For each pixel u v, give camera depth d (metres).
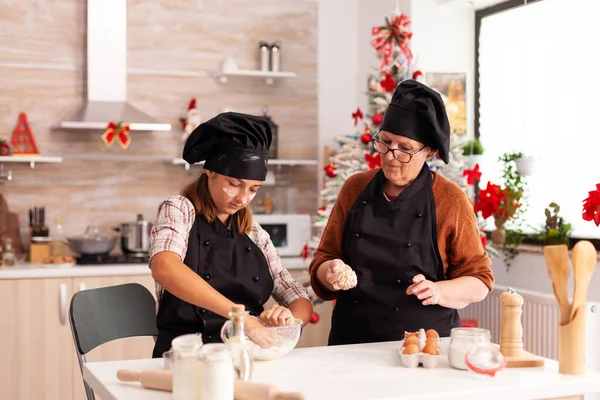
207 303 2.01
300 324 2.04
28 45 4.66
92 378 1.87
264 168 2.20
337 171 4.02
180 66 4.91
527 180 4.27
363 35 5.11
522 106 4.32
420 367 1.96
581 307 1.92
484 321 4.08
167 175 4.94
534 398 1.80
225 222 2.32
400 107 2.26
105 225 4.84
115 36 4.64
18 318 4.14
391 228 2.35
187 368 1.60
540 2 4.18
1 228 4.65
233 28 5.00
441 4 4.60
